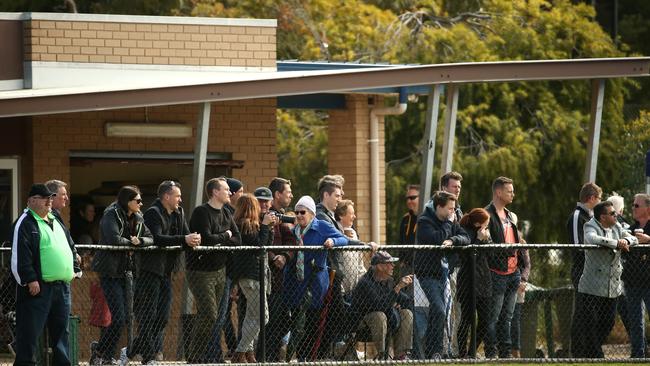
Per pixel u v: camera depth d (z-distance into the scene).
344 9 88.38
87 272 42.47
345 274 40.69
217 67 55.28
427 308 40.56
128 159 54.00
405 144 84.62
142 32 53.69
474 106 83.31
